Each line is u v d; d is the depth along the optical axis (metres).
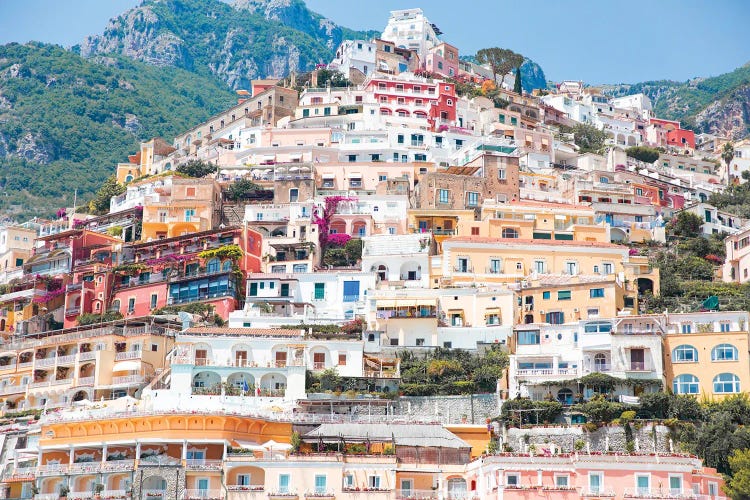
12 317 156.12
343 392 113.19
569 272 145.25
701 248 164.62
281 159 191.12
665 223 176.38
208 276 142.25
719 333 111.81
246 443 103.00
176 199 167.88
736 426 101.69
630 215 171.38
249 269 148.12
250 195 174.62
